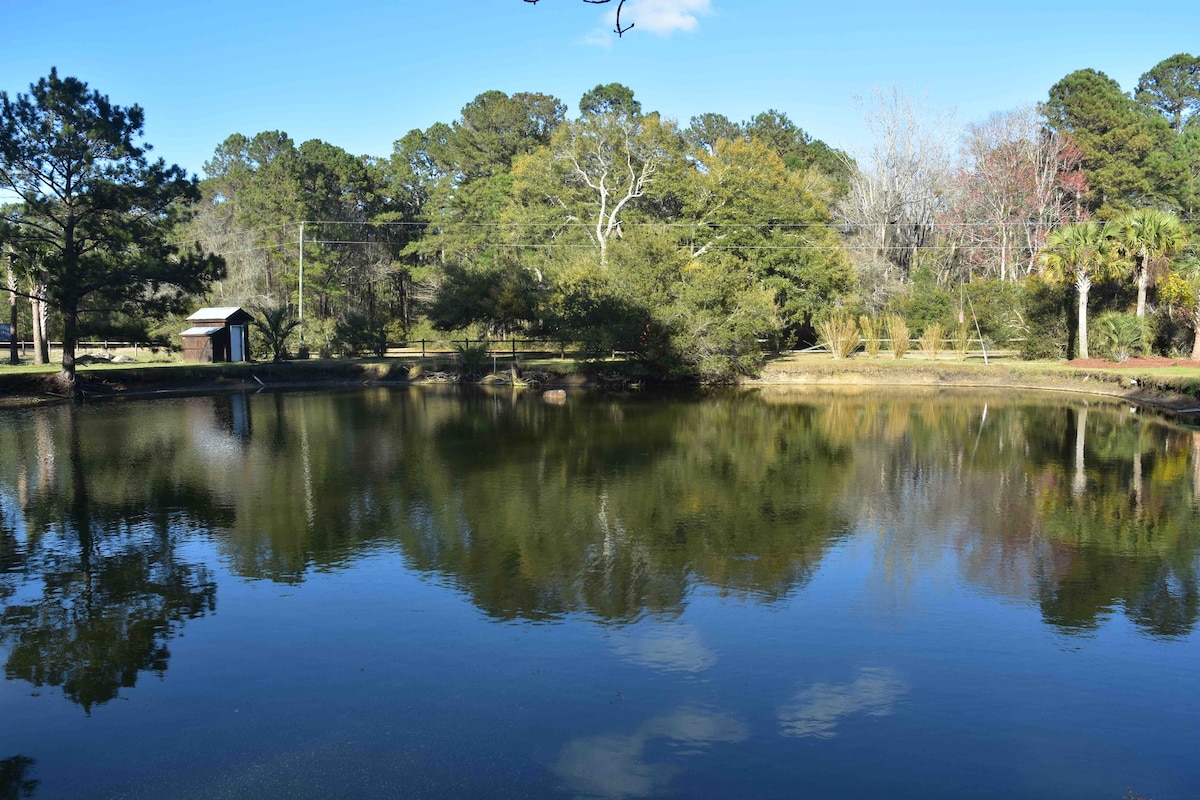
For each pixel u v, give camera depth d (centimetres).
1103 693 798
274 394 3406
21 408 2858
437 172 6994
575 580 1098
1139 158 6075
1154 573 1123
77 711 772
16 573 1133
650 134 4747
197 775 675
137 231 3134
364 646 899
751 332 3650
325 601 1027
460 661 863
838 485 1647
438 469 1800
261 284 5819
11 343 3747
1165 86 7344
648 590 1062
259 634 931
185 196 3212
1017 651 885
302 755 700
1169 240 3456
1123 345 3500
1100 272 3628
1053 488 1614
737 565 1156
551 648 894
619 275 3612
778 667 850
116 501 1511
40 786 662
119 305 3195
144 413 2752
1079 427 2384
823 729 735
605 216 4950
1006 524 1359
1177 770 677
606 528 1337
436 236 6169
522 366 3866
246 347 4231
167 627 954
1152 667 851
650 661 863
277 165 5966
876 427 2439
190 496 1548
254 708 774
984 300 4362
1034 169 5656
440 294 4447
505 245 5128
